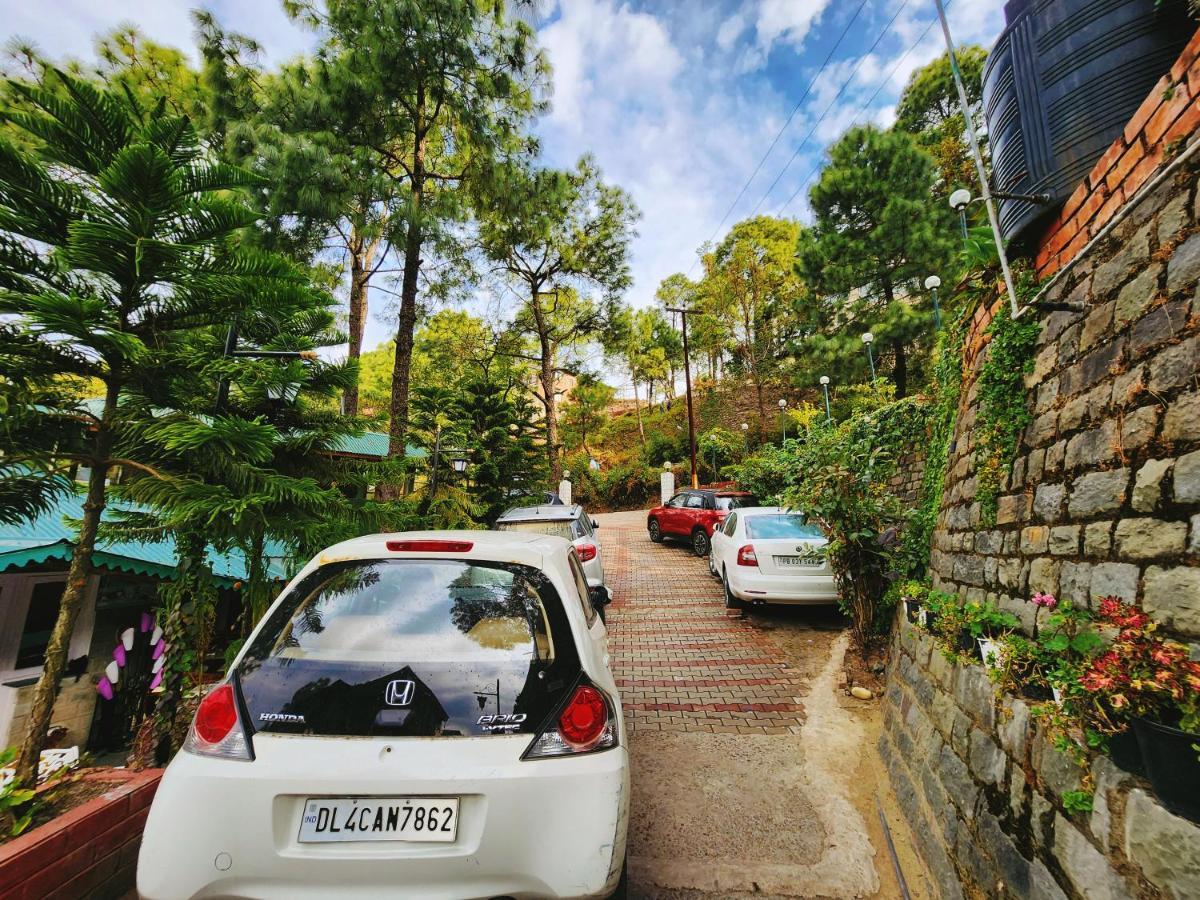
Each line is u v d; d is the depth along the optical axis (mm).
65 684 5660
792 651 5992
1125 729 1475
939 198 18875
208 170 2529
